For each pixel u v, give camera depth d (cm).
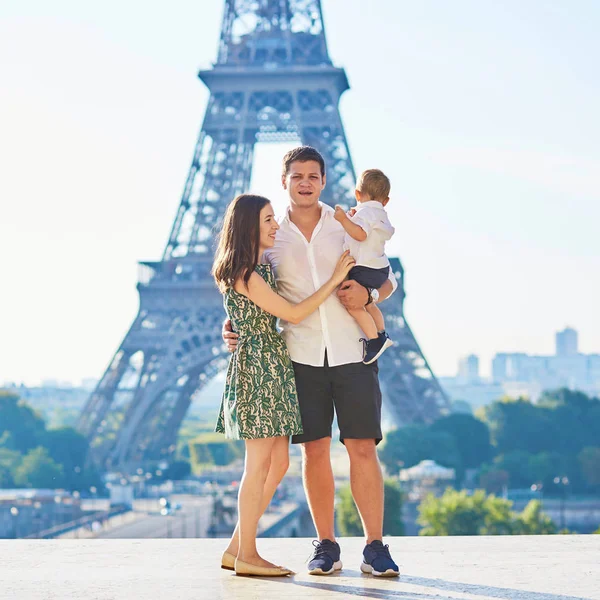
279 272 1229
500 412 19775
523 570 1234
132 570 1251
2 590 1124
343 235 1239
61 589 1126
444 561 1308
